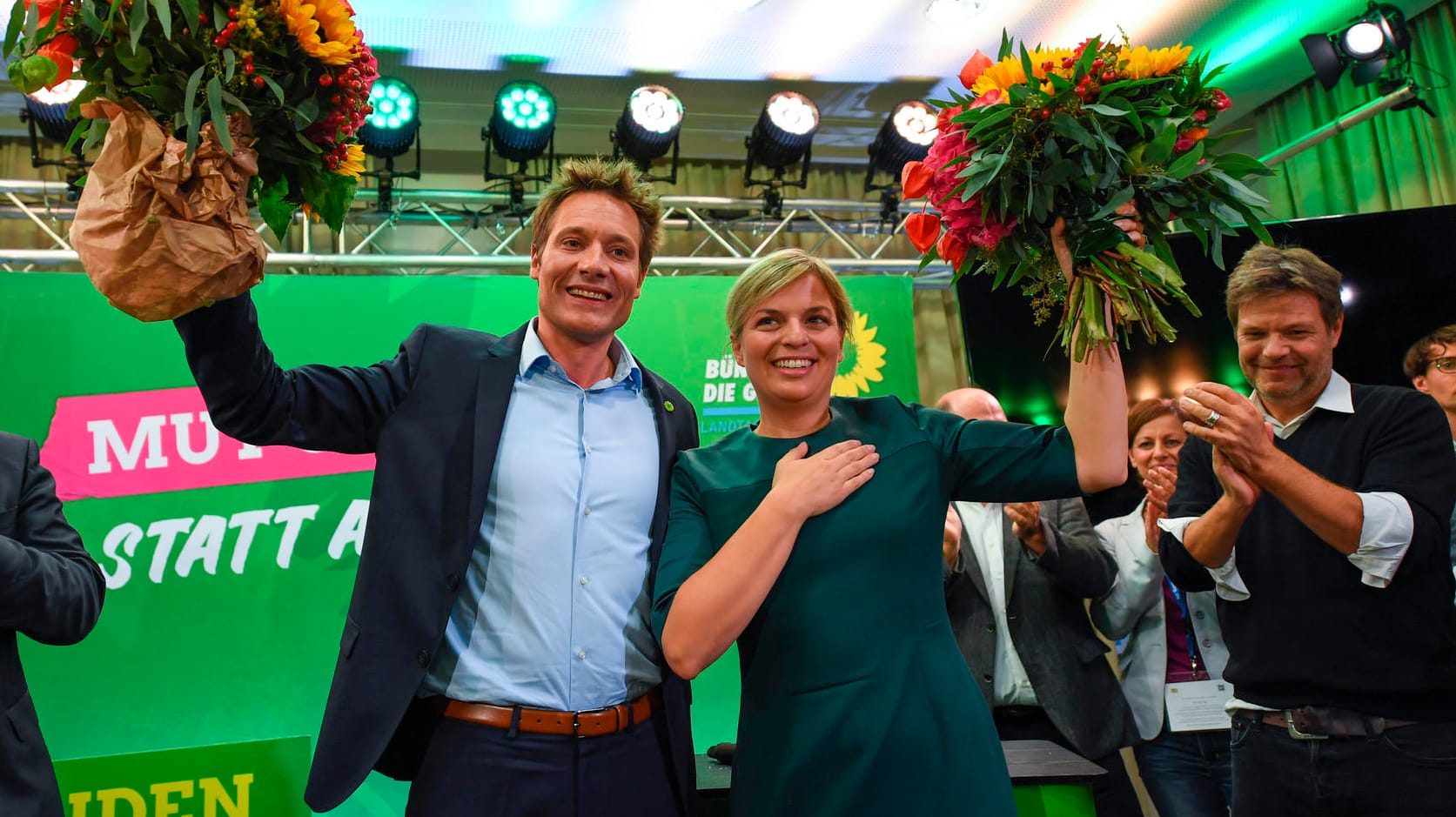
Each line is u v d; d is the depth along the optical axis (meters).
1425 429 1.72
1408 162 4.18
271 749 2.75
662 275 4.32
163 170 1.05
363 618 1.37
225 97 1.08
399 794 2.86
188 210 1.08
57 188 3.67
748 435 1.47
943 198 1.36
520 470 1.46
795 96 4.06
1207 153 1.36
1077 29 4.09
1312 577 1.68
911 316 3.72
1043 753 1.82
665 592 1.28
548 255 1.54
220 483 3.09
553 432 1.51
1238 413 1.61
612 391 1.61
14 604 1.42
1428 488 1.65
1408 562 1.59
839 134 4.96
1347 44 3.79
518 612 1.40
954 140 1.36
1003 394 3.55
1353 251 3.30
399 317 3.36
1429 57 4.14
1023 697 2.45
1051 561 2.41
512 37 4.00
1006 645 2.50
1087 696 2.40
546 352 1.57
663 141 3.93
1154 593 2.63
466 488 1.43
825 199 4.43
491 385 1.52
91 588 1.58
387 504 1.43
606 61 4.21
